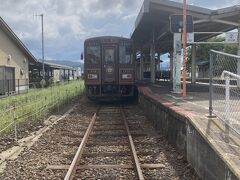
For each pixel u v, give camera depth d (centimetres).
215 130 733
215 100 889
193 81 3428
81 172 799
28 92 2769
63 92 2495
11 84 3183
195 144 769
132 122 1547
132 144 1006
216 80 877
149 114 1641
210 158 656
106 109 2050
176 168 823
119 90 2261
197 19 2236
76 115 1786
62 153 984
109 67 2234
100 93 2269
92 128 1387
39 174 786
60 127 1417
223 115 816
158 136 1205
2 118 1337
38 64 4397
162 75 5022
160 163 865
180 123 946
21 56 3506
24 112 1562
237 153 595
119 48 2236
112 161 891
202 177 710
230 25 2341
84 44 2256
